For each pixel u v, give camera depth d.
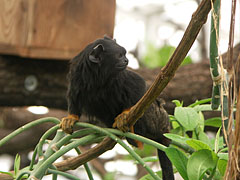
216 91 4.46
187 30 3.95
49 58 9.41
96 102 6.27
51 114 12.52
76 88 6.14
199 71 10.90
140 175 11.98
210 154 4.38
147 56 12.81
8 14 9.23
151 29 14.79
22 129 5.32
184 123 5.33
